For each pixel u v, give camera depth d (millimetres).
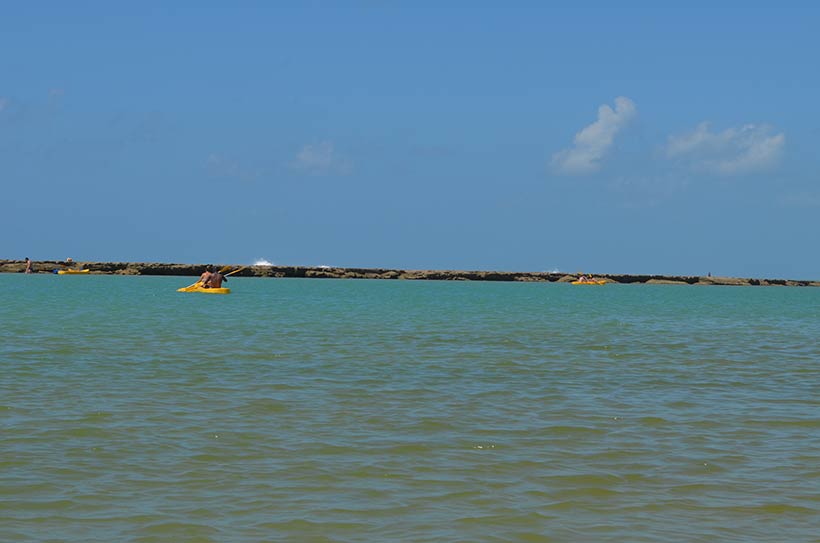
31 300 83000
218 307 74312
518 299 107688
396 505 14125
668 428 20562
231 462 16672
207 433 19219
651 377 29953
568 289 180625
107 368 29859
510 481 15625
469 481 15570
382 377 28750
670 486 15391
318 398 24125
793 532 13016
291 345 39500
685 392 26359
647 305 95938
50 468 16047
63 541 12305
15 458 16734
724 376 30516
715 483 15617
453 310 75312
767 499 14664
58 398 23391
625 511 13945
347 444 18359
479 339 44469
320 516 13508
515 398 24719
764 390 27031
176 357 33625
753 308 92875
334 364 32156
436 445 18406
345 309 74438
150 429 19531
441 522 13305
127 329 47469
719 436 19703
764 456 17734
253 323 54250
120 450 17500
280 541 12414
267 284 177625
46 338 41031
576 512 13875
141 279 183625
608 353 38156
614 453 17875
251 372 29406
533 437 19359
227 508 13836
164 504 13992
